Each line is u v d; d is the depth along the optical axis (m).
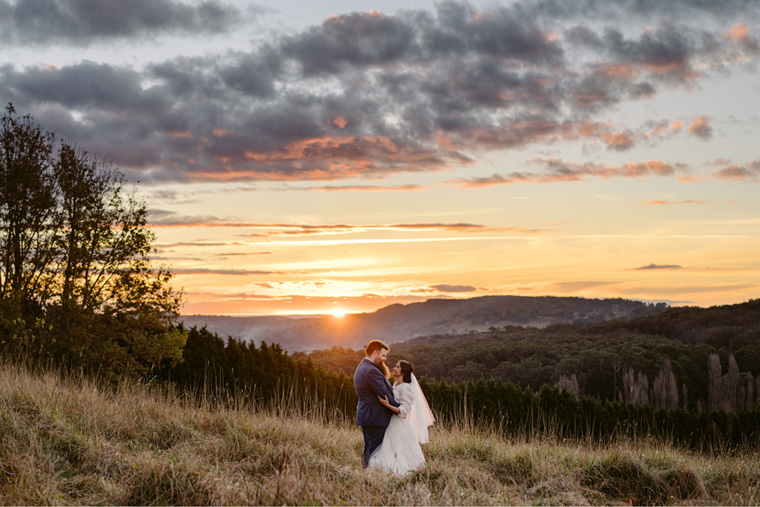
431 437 8.36
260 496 4.86
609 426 18.02
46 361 11.36
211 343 15.39
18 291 12.64
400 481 5.70
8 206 13.30
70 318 12.59
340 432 8.43
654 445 9.34
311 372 17.34
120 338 13.95
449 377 72.31
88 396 7.33
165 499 4.80
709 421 19.20
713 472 6.82
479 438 8.38
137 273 13.80
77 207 13.66
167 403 8.44
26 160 13.46
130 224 13.91
